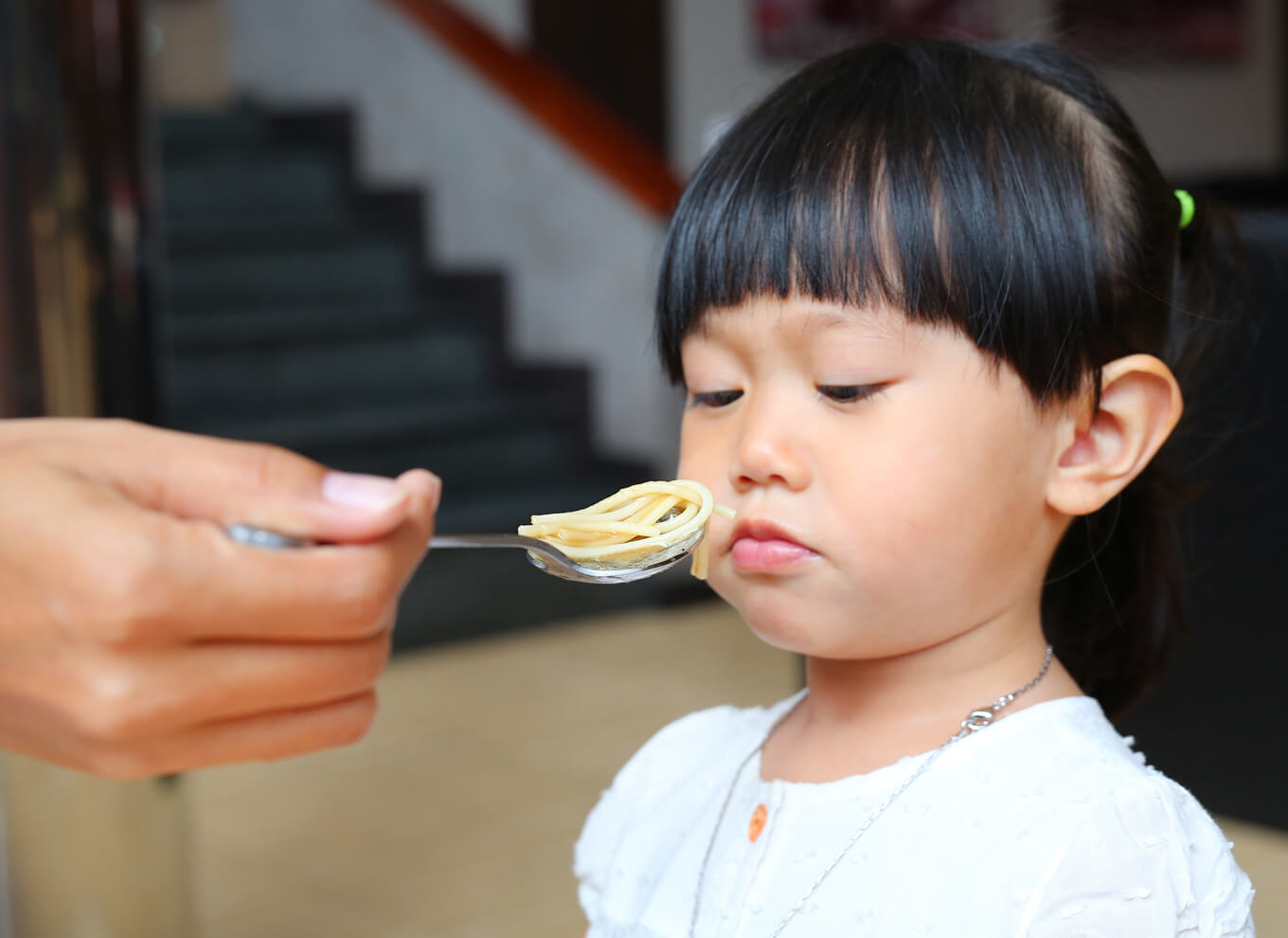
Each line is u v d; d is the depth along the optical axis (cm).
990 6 684
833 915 90
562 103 553
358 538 66
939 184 87
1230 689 159
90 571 60
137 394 205
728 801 104
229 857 267
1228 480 155
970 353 86
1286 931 205
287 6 629
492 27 660
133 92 201
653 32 640
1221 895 88
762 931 93
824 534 86
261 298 550
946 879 87
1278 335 150
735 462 89
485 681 387
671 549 82
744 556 88
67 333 194
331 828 281
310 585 64
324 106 619
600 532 82
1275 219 152
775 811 97
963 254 86
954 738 92
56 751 66
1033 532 91
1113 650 114
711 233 92
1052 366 88
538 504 511
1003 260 86
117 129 199
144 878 199
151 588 60
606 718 350
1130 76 299
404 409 534
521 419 532
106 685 61
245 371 510
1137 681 116
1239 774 160
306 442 492
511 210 561
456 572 458
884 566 86
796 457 87
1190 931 85
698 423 95
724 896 97
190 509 66
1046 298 87
